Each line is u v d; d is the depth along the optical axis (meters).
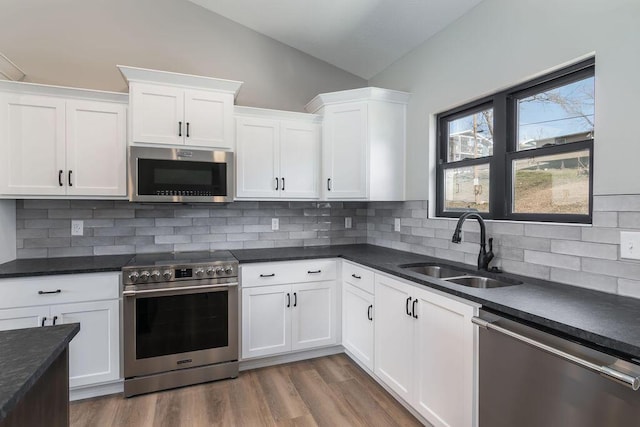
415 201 2.89
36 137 2.31
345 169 2.95
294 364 2.77
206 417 2.06
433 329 1.83
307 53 3.41
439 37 2.62
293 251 3.03
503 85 2.09
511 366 1.36
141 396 2.29
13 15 2.56
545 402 1.23
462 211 2.54
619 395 1.01
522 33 1.97
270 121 2.90
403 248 3.04
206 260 2.52
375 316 2.39
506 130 2.16
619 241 1.52
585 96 1.75
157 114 2.48
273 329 2.68
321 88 3.47
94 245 2.72
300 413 2.11
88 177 2.42
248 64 3.20
